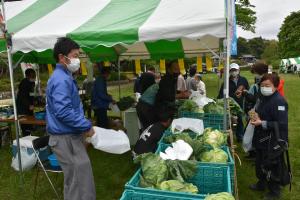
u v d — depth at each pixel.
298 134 8.00
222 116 4.65
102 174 5.27
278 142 3.62
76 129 3.09
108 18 4.71
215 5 4.25
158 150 3.09
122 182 4.95
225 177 2.62
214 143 3.33
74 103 3.18
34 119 6.14
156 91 6.01
